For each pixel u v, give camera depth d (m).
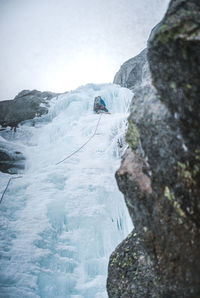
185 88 1.40
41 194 5.38
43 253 3.99
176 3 1.46
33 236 4.25
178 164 1.58
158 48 1.50
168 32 1.40
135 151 1.98
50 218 4.74
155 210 1.75
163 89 1.59
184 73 1.39
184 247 1.59
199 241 1.50
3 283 3.39
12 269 3.61
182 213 1.58
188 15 1.37
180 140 1.53
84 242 4.39
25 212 4.86
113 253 2.74
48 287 3.62
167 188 1.66
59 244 4.32
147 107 1.85
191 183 1.51
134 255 2.46
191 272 1.56
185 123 1.47
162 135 1.66
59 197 5.17
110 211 5.00
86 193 5.22
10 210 4.92
